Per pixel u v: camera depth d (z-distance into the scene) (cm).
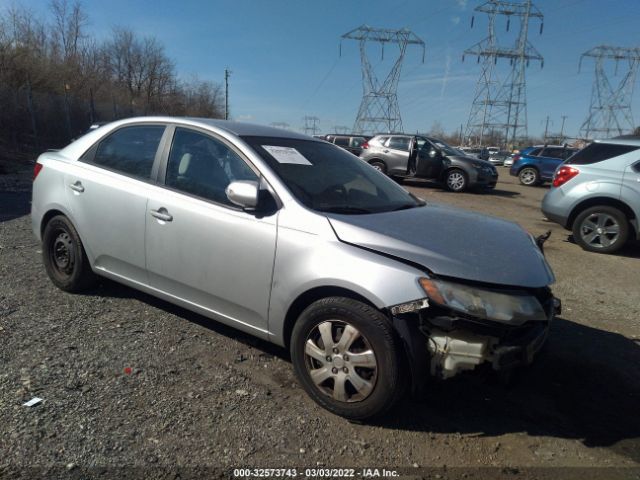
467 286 252
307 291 282
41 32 3425
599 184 749
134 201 362
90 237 396
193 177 343
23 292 427
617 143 754
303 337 285
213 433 258
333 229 280
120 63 4953
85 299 420
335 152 397
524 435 279
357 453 252
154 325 380
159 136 373
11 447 234
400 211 333
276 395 298
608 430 290
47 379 294
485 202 1346
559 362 375
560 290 559
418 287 250
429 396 311
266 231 297
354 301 266
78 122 2495
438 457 255
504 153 5012
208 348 349
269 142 348
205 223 322
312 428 269
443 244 276
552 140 7288
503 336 256
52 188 421
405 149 1596
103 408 271
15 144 1962
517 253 287
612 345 414
